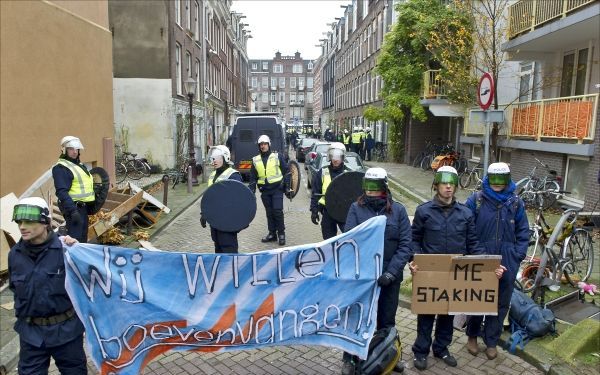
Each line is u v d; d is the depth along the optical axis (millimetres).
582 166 10953
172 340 3750
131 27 20422
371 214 4148
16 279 3203
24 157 9086
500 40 13930
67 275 3281
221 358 4625
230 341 3828
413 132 23922
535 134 12469
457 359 4539
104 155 12773
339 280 3904
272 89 115688
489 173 4391
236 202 5762
